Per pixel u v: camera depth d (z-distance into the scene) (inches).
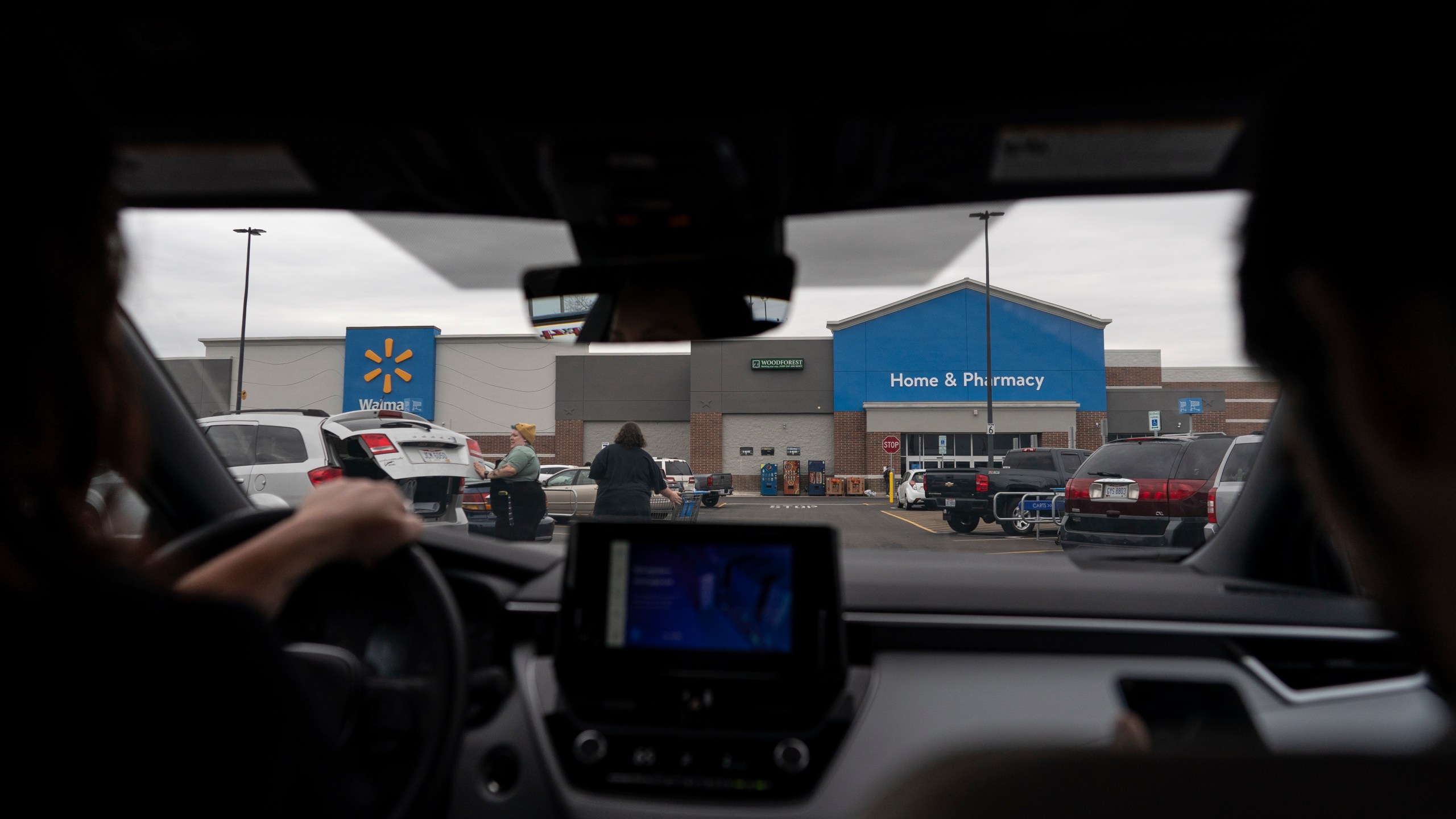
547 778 58.6
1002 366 1182.3
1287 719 61.2
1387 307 11.1
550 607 64.9
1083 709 60.4
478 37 63.6
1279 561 80.4
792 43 62.8
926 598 67.1
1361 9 11.7
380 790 45.3
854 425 1193.4
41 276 17.9
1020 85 64.6
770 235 71.9
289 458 242.2
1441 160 10.6
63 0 58.1
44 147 18.0
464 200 79.1
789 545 60.5
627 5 61.5
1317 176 12.0
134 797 18.9
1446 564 11.2
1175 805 16.9
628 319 68.9
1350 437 12.0
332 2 61.3
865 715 59.1
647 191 67.1
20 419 18.0
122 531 24.7
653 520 61.9
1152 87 64.3
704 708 58.4
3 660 17.7
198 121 69.2
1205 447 215.9
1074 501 220.4
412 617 51.2
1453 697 11.6
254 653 21.7
